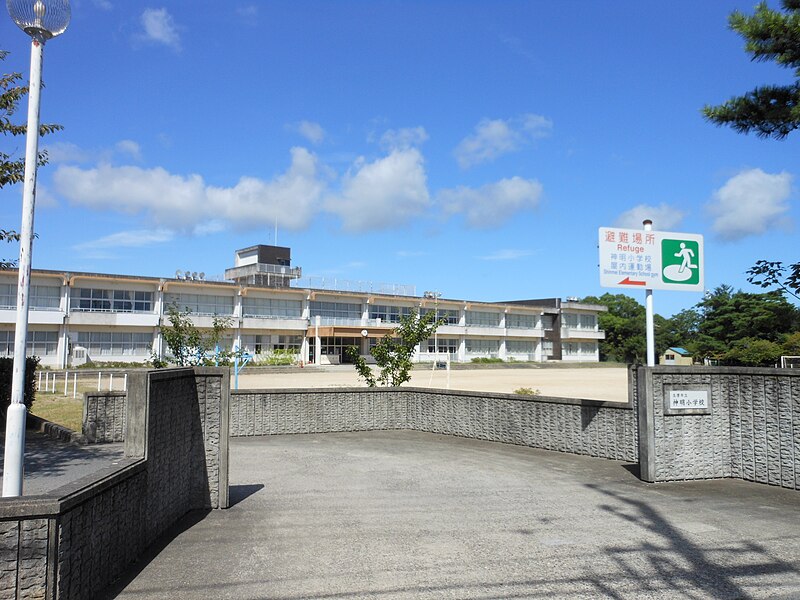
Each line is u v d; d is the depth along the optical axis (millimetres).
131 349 53812
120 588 4773
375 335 67188
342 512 7242
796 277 9797
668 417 9125
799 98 9758
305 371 54250
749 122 10508
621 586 4930
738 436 9242
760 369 8953
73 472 9352
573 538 6223
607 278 10492
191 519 6887
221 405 7395
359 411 14852
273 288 63250
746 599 4672
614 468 10125
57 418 16391
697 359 54781
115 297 53719
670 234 10930
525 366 80688
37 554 3824
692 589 4875
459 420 13906
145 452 5680
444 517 7035
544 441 12070
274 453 11508
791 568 5348
